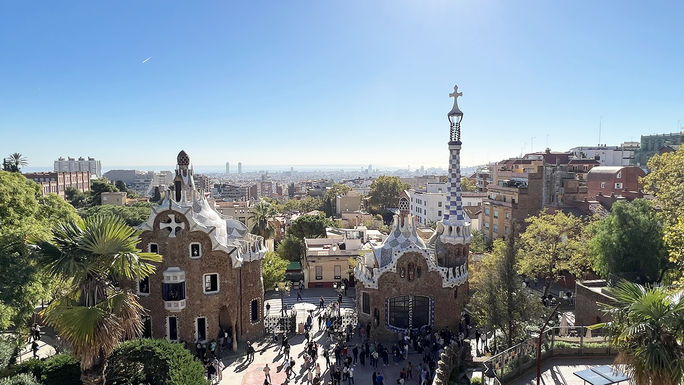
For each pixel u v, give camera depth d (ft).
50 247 76.18
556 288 239.30
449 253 171.12
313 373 132.57
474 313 138.31
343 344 154.30
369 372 132.98
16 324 109.70
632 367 64.75
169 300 144.66
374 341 158.20
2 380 89.35
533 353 97.86
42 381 94.02
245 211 410.93
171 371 96.78
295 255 277.44
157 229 144.77
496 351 125.08
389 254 164.14
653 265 177.88
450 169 173.68
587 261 211.00
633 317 64.75
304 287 240.73
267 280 199.11
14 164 425.69
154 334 146.51
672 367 60.39
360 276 164.96
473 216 390.83
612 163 597.93
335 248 247.70
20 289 105.50
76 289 79.92
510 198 328.90
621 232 183.32
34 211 144.25
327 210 620.90
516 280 123.44
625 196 318.86
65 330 75.51
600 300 155.74
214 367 129.18
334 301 211.82
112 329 77.66
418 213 448.65
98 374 80.33
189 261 146.00
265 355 147.33
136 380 102.17
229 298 150.92
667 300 63.62
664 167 163.12
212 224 153.17
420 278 161.38
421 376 120.57
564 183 326.03
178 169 157.28
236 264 151.12
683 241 115.55
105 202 474.90
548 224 219.20
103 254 78.18
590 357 100.68
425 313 163.84
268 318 172.76
